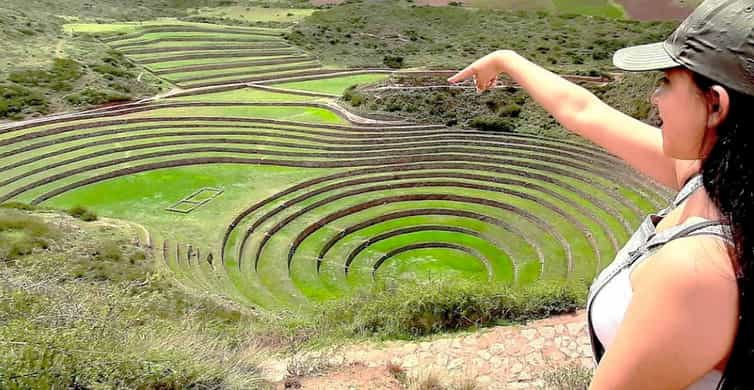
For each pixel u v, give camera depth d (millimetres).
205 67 57656
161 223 32188
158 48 59719
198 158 40156
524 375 8938
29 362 6672
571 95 2795
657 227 1913
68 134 41625
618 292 1928
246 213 33656
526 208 34781
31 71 48438
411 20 80250
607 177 36219
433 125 45250
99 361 7023
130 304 10625
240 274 28281
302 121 46031
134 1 85375
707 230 1605
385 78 54312
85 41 57844
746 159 1540
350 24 78000
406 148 41562
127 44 59688
